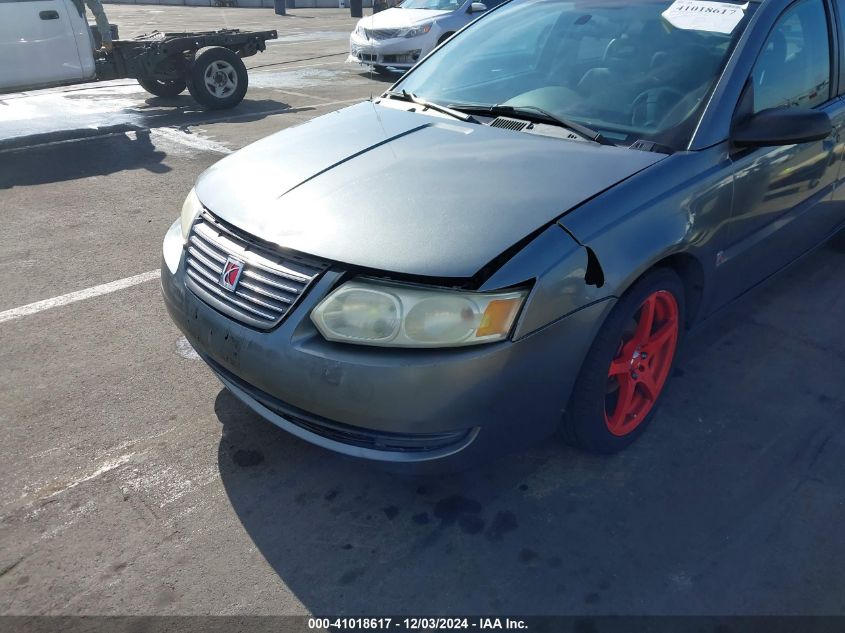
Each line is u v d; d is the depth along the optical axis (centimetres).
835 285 416
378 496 254
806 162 320
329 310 208
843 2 358
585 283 217
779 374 328
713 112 270
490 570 224
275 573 222
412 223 220
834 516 247
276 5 2722
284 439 282
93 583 217
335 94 1023
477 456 220
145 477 261
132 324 368
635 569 224
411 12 1159
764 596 216
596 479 262
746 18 295
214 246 244
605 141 272
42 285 410
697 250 260
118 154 692
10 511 243
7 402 302
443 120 298
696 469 268
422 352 203
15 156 687
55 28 779
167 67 879
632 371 267
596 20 327
